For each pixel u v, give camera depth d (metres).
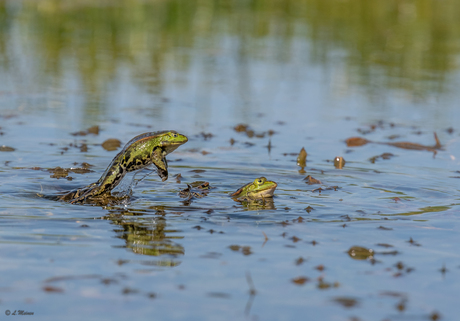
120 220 17.72
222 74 44.66
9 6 62.97
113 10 64.88
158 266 14.06
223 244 15.71
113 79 41.97
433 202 20.45
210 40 55.41
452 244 16.11
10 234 16.02
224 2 72.75
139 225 17.25
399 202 20.42
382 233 16.98
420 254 15.32
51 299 12.22
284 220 18.14
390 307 12.29
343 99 39.00
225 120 33.44
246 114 34.81
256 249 15.39
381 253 15.34
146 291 12.70
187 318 11.55
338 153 27.84
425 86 42.41
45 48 49.53
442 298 12.76
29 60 45.69
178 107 35.78
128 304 12.09
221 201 20.39
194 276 13.52
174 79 42.72
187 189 21.64
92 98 37.03
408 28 61.22
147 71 44.56
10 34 53.19
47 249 14.95
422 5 72.38
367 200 20.64
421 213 19.08
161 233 16.53
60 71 43.31
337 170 24.94
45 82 40.25
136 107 35.38
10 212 18.17
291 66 47.69
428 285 13.41
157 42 53.69
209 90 40.25
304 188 22.27
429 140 30.34
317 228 17.36
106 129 30.55
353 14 68.25
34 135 28.94
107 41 53.19
